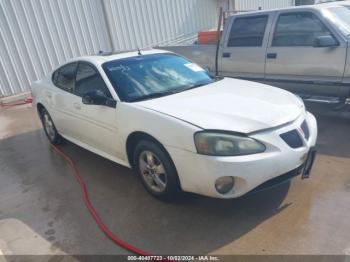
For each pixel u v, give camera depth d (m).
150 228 2.96
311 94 5.15
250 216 2.96
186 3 13.36
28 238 3.07
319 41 4.61
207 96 3.42
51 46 9.53
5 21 8.60
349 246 2.51
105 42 10.77
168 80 3.88
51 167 4.55
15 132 6.45
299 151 2.90
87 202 3.47
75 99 4.15
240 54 5.75
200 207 3.16
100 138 3.88
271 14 5.37
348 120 5.04
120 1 10.91
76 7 9.86
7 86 8.95
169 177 3.02
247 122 2.82
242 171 2.64
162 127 2.96
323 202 3.05
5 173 4.60
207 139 2.70
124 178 3.94
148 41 12.14
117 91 3.58
